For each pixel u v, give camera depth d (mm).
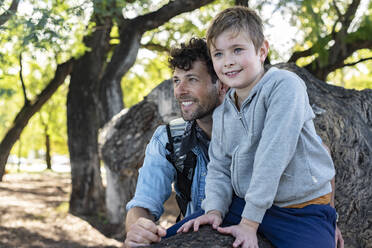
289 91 1550
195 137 1989
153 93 5535
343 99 3221
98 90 9398
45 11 5363
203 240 1479
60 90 19734
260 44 1686
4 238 7582
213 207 1650
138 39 9188
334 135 2816
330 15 9102
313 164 1588
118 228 8125
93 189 9508
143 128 5715
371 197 2744
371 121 3193
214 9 12008
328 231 1542
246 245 1438
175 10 8805
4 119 22172
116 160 6027
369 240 2543
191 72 1958
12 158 40250
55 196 12812
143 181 1977
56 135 26031
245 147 1619
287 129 1498
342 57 9023
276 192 1535
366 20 8906
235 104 1747
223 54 1680
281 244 1523
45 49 5418
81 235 8086
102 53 9461
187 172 1974
